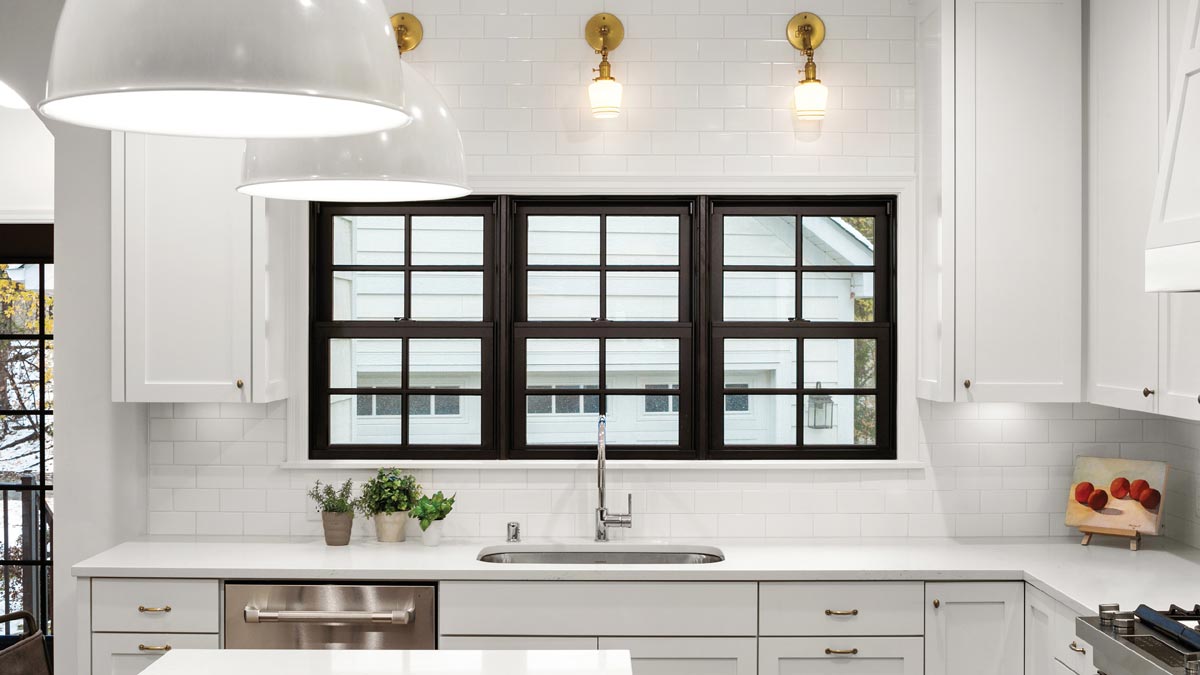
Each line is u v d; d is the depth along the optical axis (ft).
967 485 13.16
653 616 11.25
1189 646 7.80
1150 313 10.46
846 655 11.24
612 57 13.10
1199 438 12.31
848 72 13.10
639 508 13.07
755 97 13.10
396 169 5.33
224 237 12.08
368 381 13.41
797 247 13.33
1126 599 9.88
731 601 11.25
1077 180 11.93
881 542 12.89
